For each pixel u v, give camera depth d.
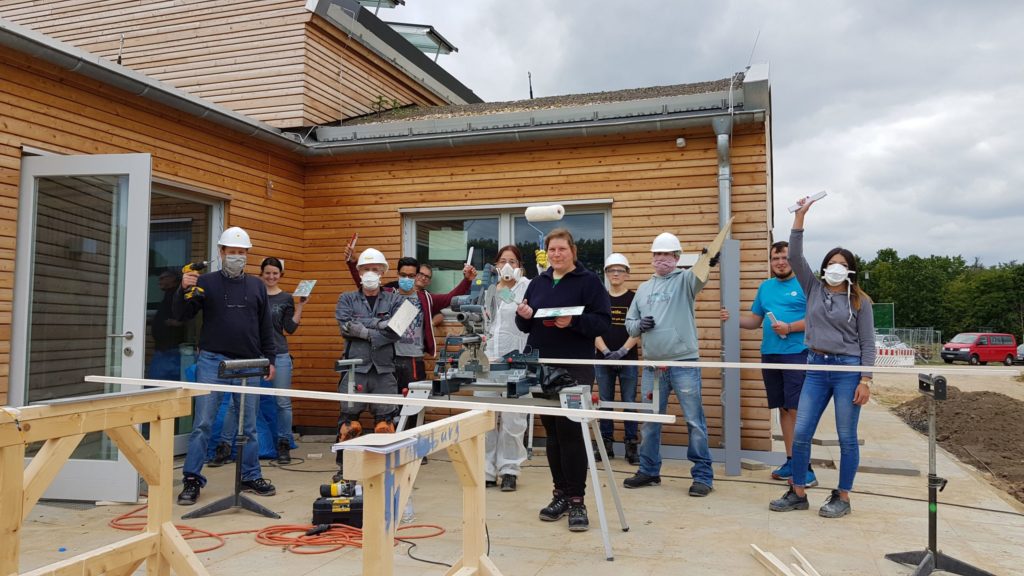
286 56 7.89
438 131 6.95
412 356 5.37
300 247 7.42
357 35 8.61
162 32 8.52
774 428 8.36
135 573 3.38
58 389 4.75
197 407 4.59
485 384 3.65
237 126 6.32
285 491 4.84
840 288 4.18
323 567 3.29
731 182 6.11
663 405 4.92
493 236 7.03
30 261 4.74
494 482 5.05
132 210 4.68
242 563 3.34
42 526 3.99
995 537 3.79
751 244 6.04
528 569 3.23
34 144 4.82
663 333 4.78
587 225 6.72
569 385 3.64
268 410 6.05
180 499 4.45
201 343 4.70
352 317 4.65
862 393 4.09
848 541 3.68
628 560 3.37
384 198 7.21
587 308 3.95
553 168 6.68
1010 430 8.41
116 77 5.17
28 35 4.51
